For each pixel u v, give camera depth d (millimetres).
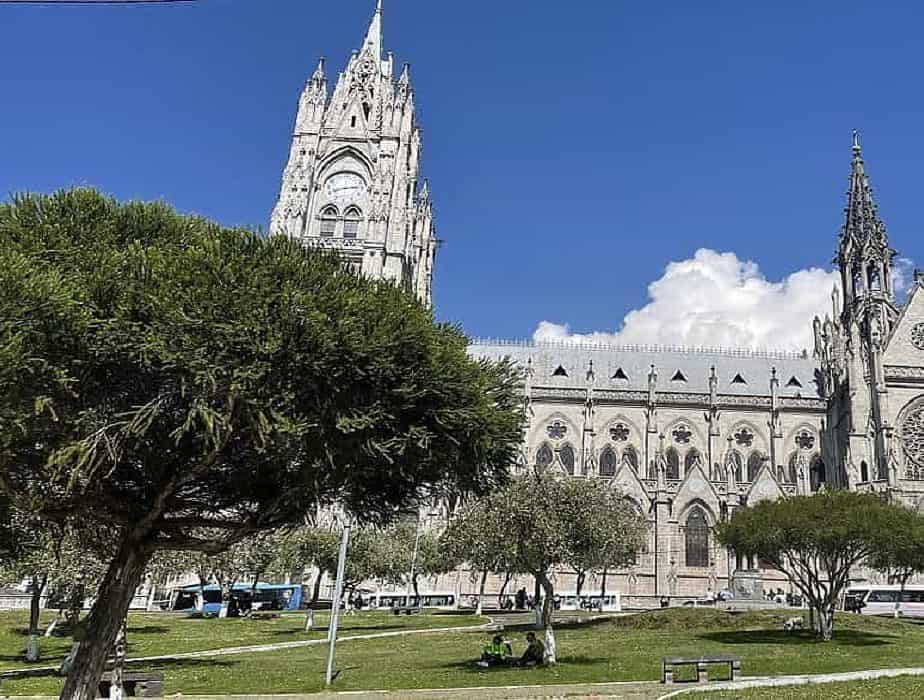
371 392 21844
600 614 69625
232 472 25266
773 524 48812
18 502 22016
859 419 98500
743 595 89938
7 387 17641
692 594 95188
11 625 62312
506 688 28125
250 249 22922
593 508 42469
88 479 21078
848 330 107688
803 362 123312
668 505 97375
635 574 95375
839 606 74750
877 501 50875
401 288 25672
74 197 23906
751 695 26453
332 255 25688
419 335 22594
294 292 20891
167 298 19781
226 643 52719
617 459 113812
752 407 114875
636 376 121062
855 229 112812
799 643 45562
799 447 113125
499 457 25969
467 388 23188
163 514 24797
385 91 119125
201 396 19375
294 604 96000
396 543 82500
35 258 19625
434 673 34688
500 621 65688
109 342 19516
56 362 19078
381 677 33844
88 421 19969
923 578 83625
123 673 30656
